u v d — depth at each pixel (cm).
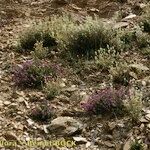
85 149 700
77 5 1337
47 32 1105
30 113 801
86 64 961
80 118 778
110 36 1038
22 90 887
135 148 670
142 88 845
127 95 806
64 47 1042
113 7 1266
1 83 919
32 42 1091
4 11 1323
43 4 1378
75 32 1047
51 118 782
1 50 1080
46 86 887
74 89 880
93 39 1027
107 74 921
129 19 1150
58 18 1223
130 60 959
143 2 1254
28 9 1348
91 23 1058
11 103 834
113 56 955
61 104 830
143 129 714
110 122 751
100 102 793
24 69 930
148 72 907
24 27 1213
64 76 932
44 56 1021
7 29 1209
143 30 1080
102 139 718
